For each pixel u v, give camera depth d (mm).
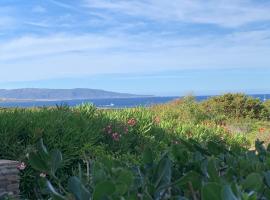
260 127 24375
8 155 8875
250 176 2641
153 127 13500
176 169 3211
